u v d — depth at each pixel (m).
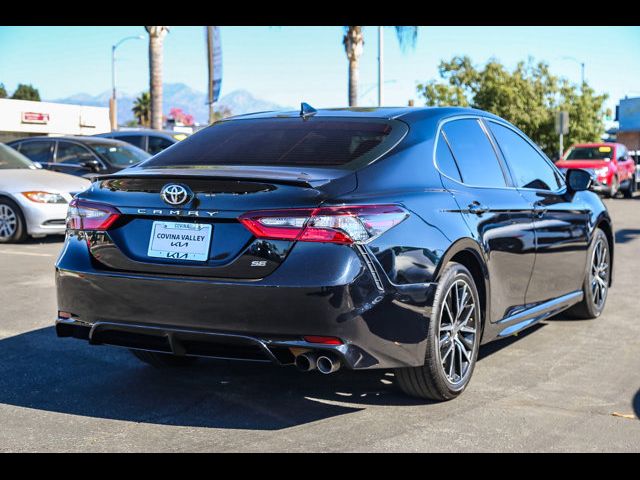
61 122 47.47
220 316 3.67
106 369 4.86
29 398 4.28
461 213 4.27
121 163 13.94
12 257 9.76
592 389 4.46
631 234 12.88
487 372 4.81
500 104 48.62
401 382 4.14
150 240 3.86
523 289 5.00
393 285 3.73
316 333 3.59
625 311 6.71
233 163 4.13
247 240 3.66
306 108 4.77
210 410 4.09
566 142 49.78
